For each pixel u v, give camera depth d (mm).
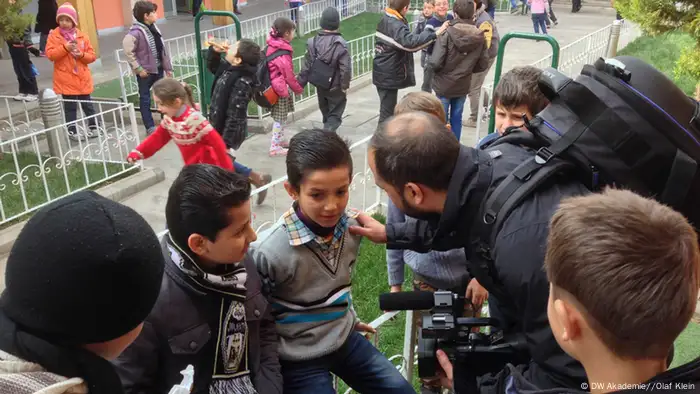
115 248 969
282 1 21156
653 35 4828
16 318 951
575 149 1533
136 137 6531
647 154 1519
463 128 8023
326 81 6859
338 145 1820
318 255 1943
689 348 2990
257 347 1808
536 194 1514
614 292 976
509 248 1462
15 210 5480
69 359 956
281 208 5566
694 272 1014
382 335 3744
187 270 1611
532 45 14375
